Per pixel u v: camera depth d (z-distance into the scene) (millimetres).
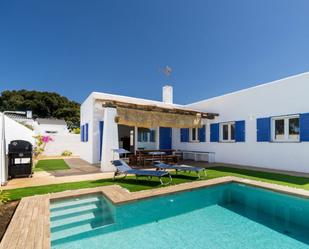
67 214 5520
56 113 50219
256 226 5059
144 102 16078
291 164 10609
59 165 13266
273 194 7090
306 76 10086
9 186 7516
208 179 8703
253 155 12414
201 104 16375
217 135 14734
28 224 4422
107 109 10898
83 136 17547
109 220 5336
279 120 11391
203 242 4293
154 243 4258
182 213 5887
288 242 4301
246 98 12914
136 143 16297
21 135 13070
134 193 6578
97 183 7996
